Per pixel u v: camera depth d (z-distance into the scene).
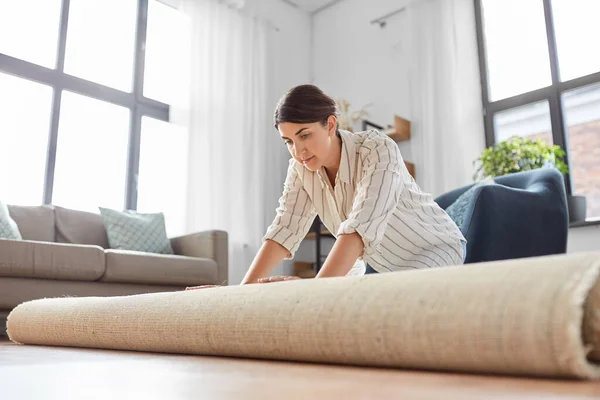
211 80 4.27
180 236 3.52
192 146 4.06
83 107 3.81
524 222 1.73
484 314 0.43
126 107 4.02
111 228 3.31
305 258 4.77
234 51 4.55
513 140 3.24
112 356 0.76
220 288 0.75
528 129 3.79
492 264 0.48
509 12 4.00
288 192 1.37
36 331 1.11
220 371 0.51
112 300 0.93
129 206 3.91
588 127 3.57
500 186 1.73
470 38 3.92
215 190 4.15
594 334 0.40
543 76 3.76
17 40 3.58
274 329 0.61
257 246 4.38
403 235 1.29
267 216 4.57
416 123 4.14
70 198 3.70
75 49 3.85
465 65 3.89
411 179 1.37
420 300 0.49
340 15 5.11
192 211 3.96
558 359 0.38
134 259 2.86
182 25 4.26
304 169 1.31
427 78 4.05
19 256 2.42
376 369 0.52
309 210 1.36
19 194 3.47
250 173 4.49
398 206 1.28
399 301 0.50
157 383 0.41
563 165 3.18
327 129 1.16
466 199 1.83
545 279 0.41
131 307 0.85
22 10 3.62
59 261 2.55
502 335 0.41
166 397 0.33
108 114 3.94
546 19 3.72
